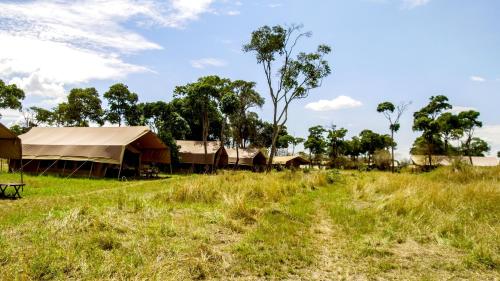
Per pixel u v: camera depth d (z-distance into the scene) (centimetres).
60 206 1145
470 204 1127
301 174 2602
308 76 4356
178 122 5553
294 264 647
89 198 1424
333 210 1192
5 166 3988
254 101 5800
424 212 1018
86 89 6375
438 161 6762
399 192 1337
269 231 862
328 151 8975
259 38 4259
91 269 571
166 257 637
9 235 735
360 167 6762
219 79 5419
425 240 820
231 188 1503
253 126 7894
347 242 797
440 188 1512
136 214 970
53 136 3497
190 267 593
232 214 1013
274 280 574
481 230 846
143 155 3931
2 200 1397
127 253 647
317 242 800
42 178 2616
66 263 584
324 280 579
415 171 5788
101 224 806
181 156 4941
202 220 935
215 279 566
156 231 798
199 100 5106
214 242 758
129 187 2086
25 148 3309
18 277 529
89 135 3375
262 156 5897
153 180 2848
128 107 6144
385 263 655
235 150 5788
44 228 780
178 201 1291
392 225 948
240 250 705
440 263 660
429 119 6712
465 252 729
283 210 1138
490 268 634
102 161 2969
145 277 543
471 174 2173
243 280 568
